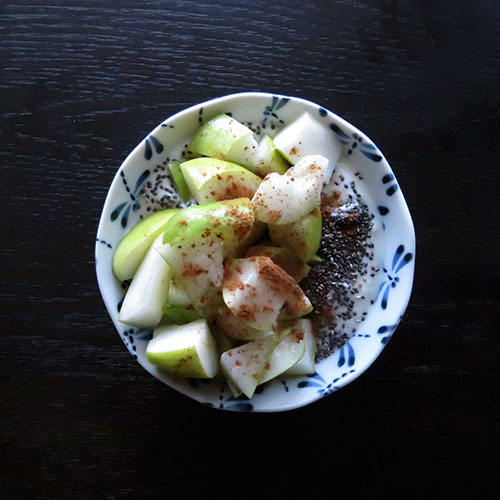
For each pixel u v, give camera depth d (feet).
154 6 1.07
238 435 1.06
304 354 0.90
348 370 0.93
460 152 1.08
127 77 1.06
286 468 1.06
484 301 1.08
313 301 0.94
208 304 0.87
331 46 1.08
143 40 1.07
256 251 0.89
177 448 1.06
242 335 0.88
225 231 0.83
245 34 1.07
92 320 1.06
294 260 0.90
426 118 1.08
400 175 1.08
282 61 1.07
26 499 1.05
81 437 1.05
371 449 1.07
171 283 0.87
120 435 1.05
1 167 1.06
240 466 1.06
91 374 1.05
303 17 1.08
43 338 1.06
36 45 1.07
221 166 0.88
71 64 1.06
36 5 1.07
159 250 0.83
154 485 1.05
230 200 0.85
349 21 1.08
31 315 1.06
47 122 1.06
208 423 1.06
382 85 1.08
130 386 1.06
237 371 0.87
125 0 1.07
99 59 1.06
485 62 1.09
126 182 0.91
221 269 0.84
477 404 1.07
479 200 1.08
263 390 0.93
